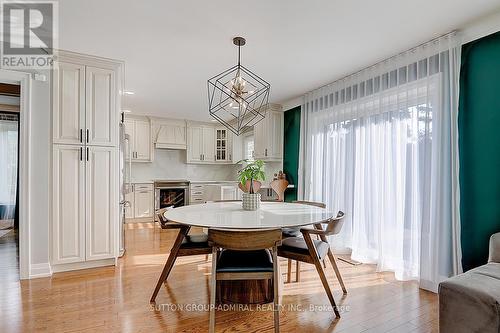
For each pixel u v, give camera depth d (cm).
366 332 190
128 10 217
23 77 271
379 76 321
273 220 210
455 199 247
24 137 271
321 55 300
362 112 344
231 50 288
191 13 222
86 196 298
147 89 417
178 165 679
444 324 165
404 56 294
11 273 285
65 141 289
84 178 297
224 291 217
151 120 622
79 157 295
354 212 350
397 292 253
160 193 608
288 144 497
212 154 686
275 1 206
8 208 508
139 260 334
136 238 445
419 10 218
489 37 234
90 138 300
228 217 221
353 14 223
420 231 273
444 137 254
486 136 236
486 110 236
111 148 311
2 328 188
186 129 658
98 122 304
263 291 214
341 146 373
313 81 384
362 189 345
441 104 255
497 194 229
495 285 158
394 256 298
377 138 322
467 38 247
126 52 292
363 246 340
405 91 294
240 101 257
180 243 230
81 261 296
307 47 281
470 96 246
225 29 246
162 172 660
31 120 274
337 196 377
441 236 250
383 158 312
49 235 283
